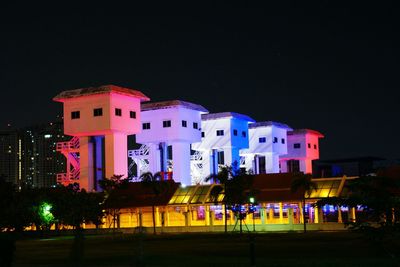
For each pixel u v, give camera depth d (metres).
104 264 41.31
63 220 101.81
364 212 23.56
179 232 103.50
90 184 118.69
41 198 101.19
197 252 54.81
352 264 35.59
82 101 117.81
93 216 103.12
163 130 130.88
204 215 109.75
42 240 94.00
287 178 102.94
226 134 143.62
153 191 109.62
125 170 118.88
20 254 60.34
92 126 116.19
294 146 174.62
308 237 74.25
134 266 37.16
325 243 61.72
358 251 50.12
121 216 116.81
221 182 96.25
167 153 137.38
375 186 22.86
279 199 99.25
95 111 116.25
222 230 102.81
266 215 104.19
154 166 134.75
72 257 38.62
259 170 167.50
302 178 94.50
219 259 44.97
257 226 100.94
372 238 23.12
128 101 119.12
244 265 37.59
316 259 42.72
